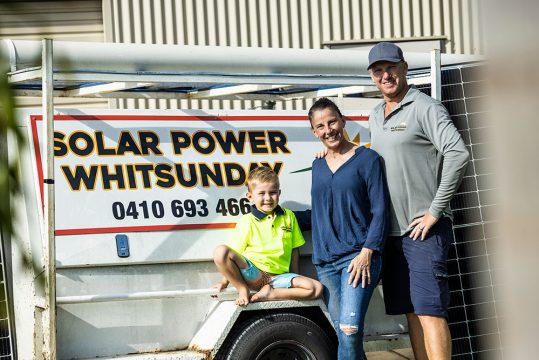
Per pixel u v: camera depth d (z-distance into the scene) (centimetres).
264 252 462
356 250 443
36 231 436
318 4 916
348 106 800
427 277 439
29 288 430
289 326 454
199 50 471
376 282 441
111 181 454
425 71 538
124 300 449
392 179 444
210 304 468
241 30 905
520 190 74
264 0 908
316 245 457
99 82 480
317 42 916
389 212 446
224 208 475
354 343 439
